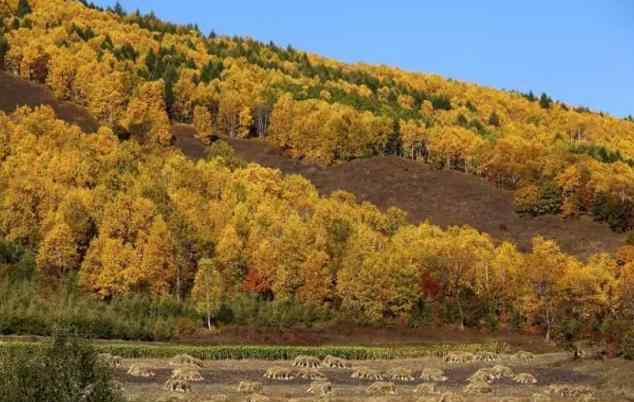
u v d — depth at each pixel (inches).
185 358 2775.6
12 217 4402.1
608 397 2128.4
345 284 4453.7
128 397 1958.7
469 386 2331.4
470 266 4820.4
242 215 4938.5
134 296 4018.2
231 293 4325.8
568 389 2253.9
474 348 3560.5
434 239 5147.6
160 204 4722.0
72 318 3366.1
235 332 3873.0
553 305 4426.7
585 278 4594.0
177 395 2023.9
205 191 5511.8
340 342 3878.0
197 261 4534.9
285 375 2586.1
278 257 4473.4
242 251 4554.6
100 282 4042.8
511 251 5147.6
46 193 4613.7
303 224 4862.2
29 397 1039.0
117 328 3472.0
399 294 4436.5
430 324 4471.0
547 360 3129.9
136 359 2829.7
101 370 1115.9
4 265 4037.9
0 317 3230.8
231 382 2440.9
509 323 4549.7
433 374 2628.0
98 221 4566.9
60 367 1072.2
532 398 2068.2
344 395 2206.0
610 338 3090.6
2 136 5275.6
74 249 4202.8
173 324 3740.2
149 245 4222.4
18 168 4785.9
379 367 2945.4
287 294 4382.4
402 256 4569.4
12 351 1108.5
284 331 3988.7
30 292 3732.8
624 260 5324.8
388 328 4323.3
